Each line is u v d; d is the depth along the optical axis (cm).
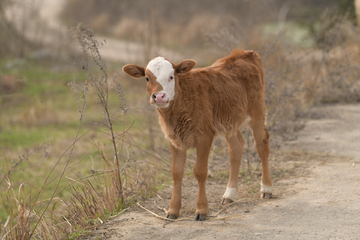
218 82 798
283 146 1214
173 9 4088
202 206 747
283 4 3450
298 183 908
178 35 3291
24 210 722
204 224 722
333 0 3322
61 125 1831
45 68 2775
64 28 3228
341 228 664
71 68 2616
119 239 687
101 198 839
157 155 1163
